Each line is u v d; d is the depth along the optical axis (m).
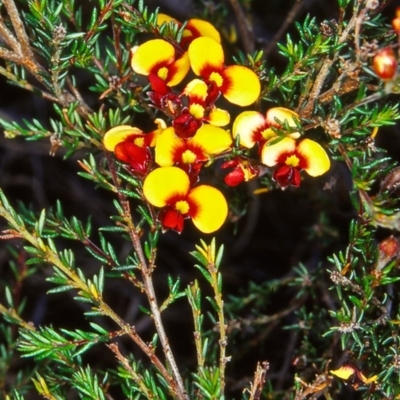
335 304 0.25
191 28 0.22
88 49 0.22
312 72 0.22
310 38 0.22
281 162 0.21
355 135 0.22
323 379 0.22
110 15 0.22
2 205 0.21
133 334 0.21
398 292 0.23
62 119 0.22
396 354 0.21
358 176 0.21
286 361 0.25
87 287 0.21
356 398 0.24
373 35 0.22
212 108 0.21
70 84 0.23
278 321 0.25
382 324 0.22
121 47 0.23
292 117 0.21
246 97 0.21
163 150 0.21
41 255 0.21
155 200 0.21
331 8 0.26
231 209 0.25
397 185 0.21
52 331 0.21
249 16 0.26
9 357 0.25
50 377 0.23
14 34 0.23
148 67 0.22
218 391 0.21
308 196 0.26
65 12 0.23
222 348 0.21
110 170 0.22
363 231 0.21
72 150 0.23
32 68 0.22
